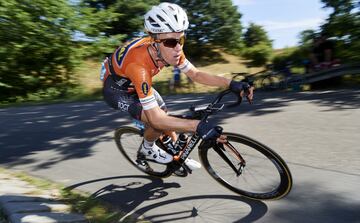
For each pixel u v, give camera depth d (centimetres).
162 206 271
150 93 240
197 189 296
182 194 289
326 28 1200
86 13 1518
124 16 2655
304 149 374
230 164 268
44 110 773
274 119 514
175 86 1614
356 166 320
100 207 272
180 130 231
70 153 414
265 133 446
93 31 1557
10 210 250
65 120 617
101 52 1594
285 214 249
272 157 251
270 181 263
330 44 890
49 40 1406
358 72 829
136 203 278
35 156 410
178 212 261
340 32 1170
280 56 2464
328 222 235
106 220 252
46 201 278
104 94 286
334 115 507
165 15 229
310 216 244
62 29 1403
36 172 356
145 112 241
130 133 344
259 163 264
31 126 579
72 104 882
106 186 313
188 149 281
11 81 1353
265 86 954
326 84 861
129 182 319
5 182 321
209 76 279
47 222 236
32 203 266
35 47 1380
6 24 1298
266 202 267
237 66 2880
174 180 317
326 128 445
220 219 248
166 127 235
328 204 258
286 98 693
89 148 429
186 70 284
